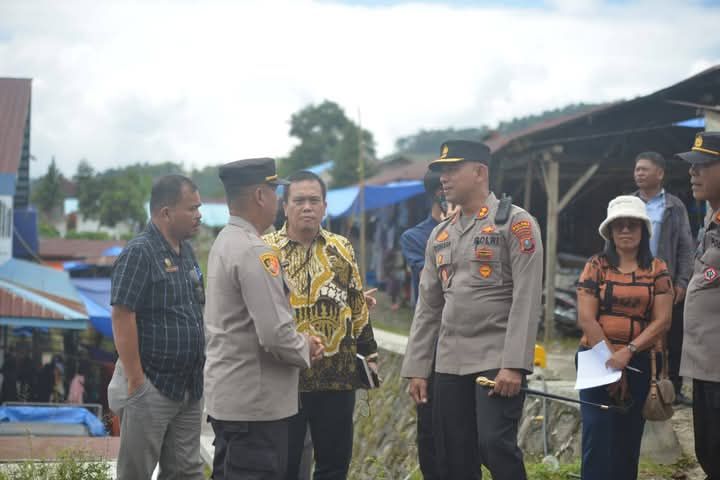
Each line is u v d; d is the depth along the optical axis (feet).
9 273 60.03
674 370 21.44
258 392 12.48
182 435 14.73
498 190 43.52
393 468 27.20
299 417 15.12
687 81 29.99
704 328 13.50
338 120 143.43
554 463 18.90
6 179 62.75
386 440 29.01
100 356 58.54
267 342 12.15
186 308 14.48
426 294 14.92
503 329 13.48
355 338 15.71
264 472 12.56
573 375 25.54
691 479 17.12
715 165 13.64
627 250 14.14
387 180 66.03
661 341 14.10
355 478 29.14
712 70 28.71
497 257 13.52
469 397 13.96
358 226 77.05
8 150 64.64
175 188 14.34
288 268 15.24
